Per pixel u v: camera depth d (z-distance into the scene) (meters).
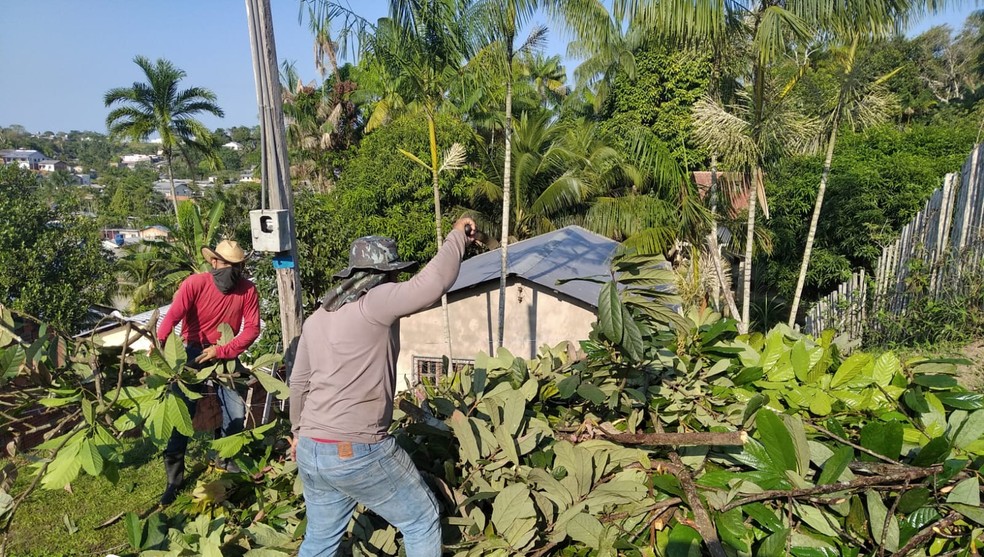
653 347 3.12
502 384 3.25
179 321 3.97
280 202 4.66
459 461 2.91
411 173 17.08
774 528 2.34
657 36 8.25
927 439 2.85
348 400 2.29
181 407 2.92
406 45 8.41
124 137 27.61
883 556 2.22
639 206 14.72
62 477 2.63
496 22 8.16
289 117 27.73
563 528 2.49
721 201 11.94
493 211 19.00
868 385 3.31
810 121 8.68
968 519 2.30
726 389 3.28
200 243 7.60
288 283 4.75
